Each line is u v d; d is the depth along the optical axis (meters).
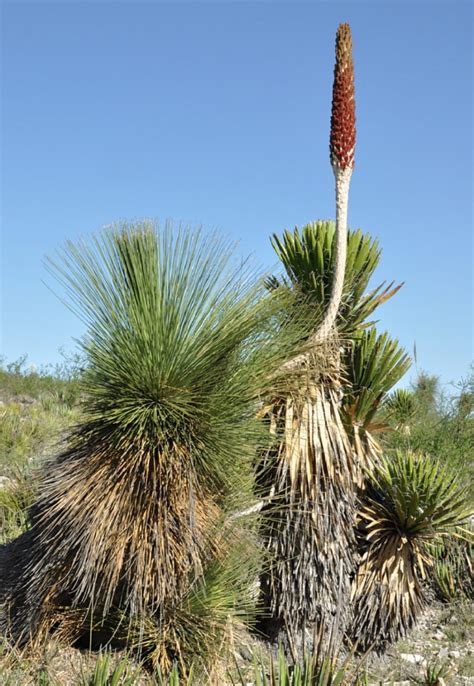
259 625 5.79
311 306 5.76
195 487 4.87
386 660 6.00
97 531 4.60
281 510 5.49
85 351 4.76
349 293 5.86
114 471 4.77
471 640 6.70
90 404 4.96
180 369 4.69
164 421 4.73
